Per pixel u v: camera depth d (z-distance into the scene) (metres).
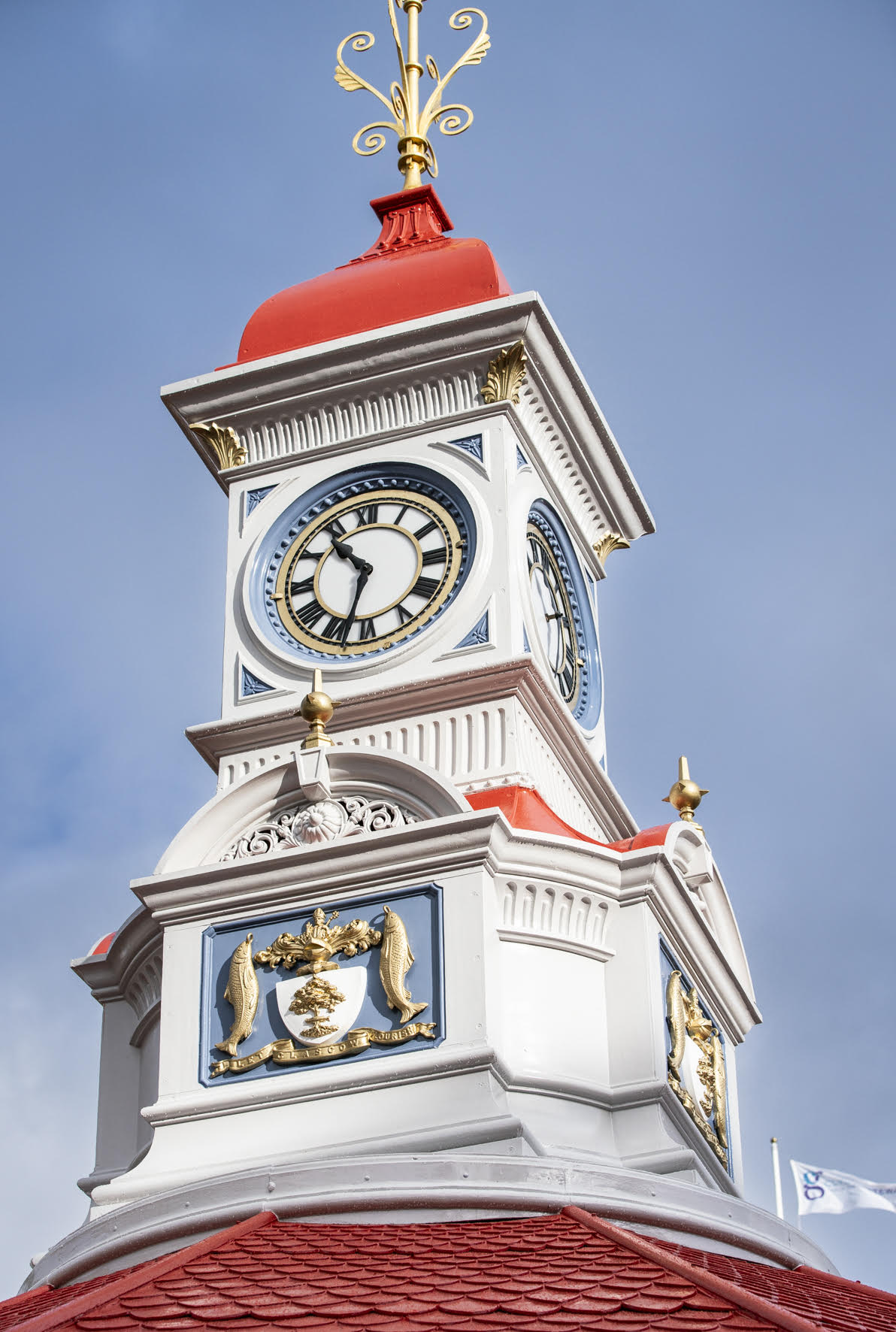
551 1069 20.86
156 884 21.67
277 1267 16.97
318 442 25.42
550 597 25.70
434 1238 17.92
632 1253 16.95
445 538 24.45
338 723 23.70
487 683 23.28
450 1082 20.09
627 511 27.39
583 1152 20.44
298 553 24.94
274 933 21.36
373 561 24.59
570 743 24.23
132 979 22.62
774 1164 24.28
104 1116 22.41
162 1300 16.12
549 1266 16.59
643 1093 20.95
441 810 21.42
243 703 24.06
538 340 25.00
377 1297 15.80
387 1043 20.47
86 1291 18.92
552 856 21.41
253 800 22.02
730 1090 23.66
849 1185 25.27
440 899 20.91
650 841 22.19
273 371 25.28
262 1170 19.44
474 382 25.08
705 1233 19.84
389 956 20.75
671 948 22.41
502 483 24.47
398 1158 19.19
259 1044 20.91
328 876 21.28
